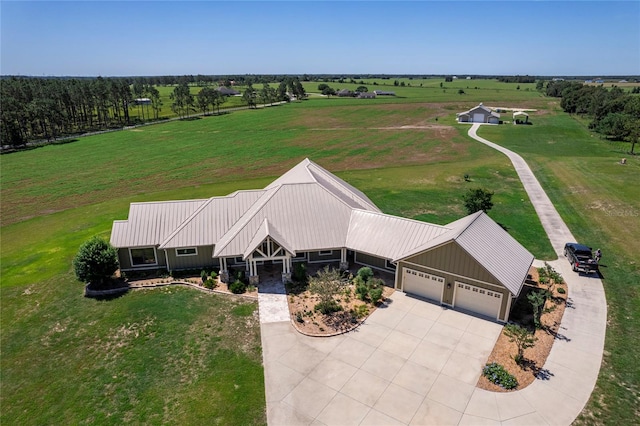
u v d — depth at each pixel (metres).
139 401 19.59
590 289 28.23
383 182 57.09
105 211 48.56
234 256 29.64
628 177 54.00
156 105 142.25
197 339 24.09
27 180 63.44
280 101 179.88
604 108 97.25
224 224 32.66
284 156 76.88
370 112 137.00
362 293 27.67
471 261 24.94
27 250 38.00
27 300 28.95
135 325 25.59
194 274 31.52
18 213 49.19
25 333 25.22
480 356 21.97
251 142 91.50
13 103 97.12
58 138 101.81
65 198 54.44
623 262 31.98
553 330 23.86
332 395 19.52
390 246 29.78
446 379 20.34
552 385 19.70
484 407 18.58
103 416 18.78
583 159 65.88
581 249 31.39
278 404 19.09
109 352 23.28
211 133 104.62
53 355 23.17
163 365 22.05
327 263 32.66
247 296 28.45
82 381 21.09
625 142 81.06
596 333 23.53
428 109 140.75
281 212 31.94
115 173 66.88
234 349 23.11
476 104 150.00
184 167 70.00
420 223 30.34
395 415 18.30
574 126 100.69
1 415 19.11
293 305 27.27
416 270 27.44
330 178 39.62
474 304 25.78
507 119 116.38
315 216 32.16
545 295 26.58
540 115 121.75
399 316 25.73
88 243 29.70
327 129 106.81
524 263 27.31
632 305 26.27
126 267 32.22
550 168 60.81
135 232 32.00
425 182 56.44
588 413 18.06
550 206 45.22
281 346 23.19
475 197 40.84
